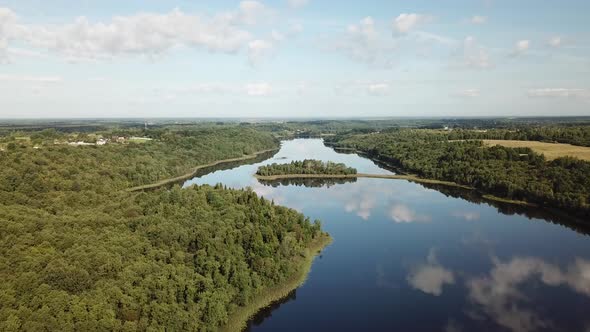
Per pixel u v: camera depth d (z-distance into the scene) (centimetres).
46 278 7056
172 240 9488
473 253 12062
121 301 7012
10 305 6438
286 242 10475
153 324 6781
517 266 11131
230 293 8231
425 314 8606
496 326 8138
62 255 8012
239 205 12556
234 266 8756
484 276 10475
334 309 8781
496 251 12269
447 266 11094
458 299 9244
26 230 8894
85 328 6331
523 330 7994
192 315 7231
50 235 8719
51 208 11400
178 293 7656
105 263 7794
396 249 12362
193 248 9544
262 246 9788
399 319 8406
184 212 11275
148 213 11481
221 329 7719
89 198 13050
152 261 8362
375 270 10794
